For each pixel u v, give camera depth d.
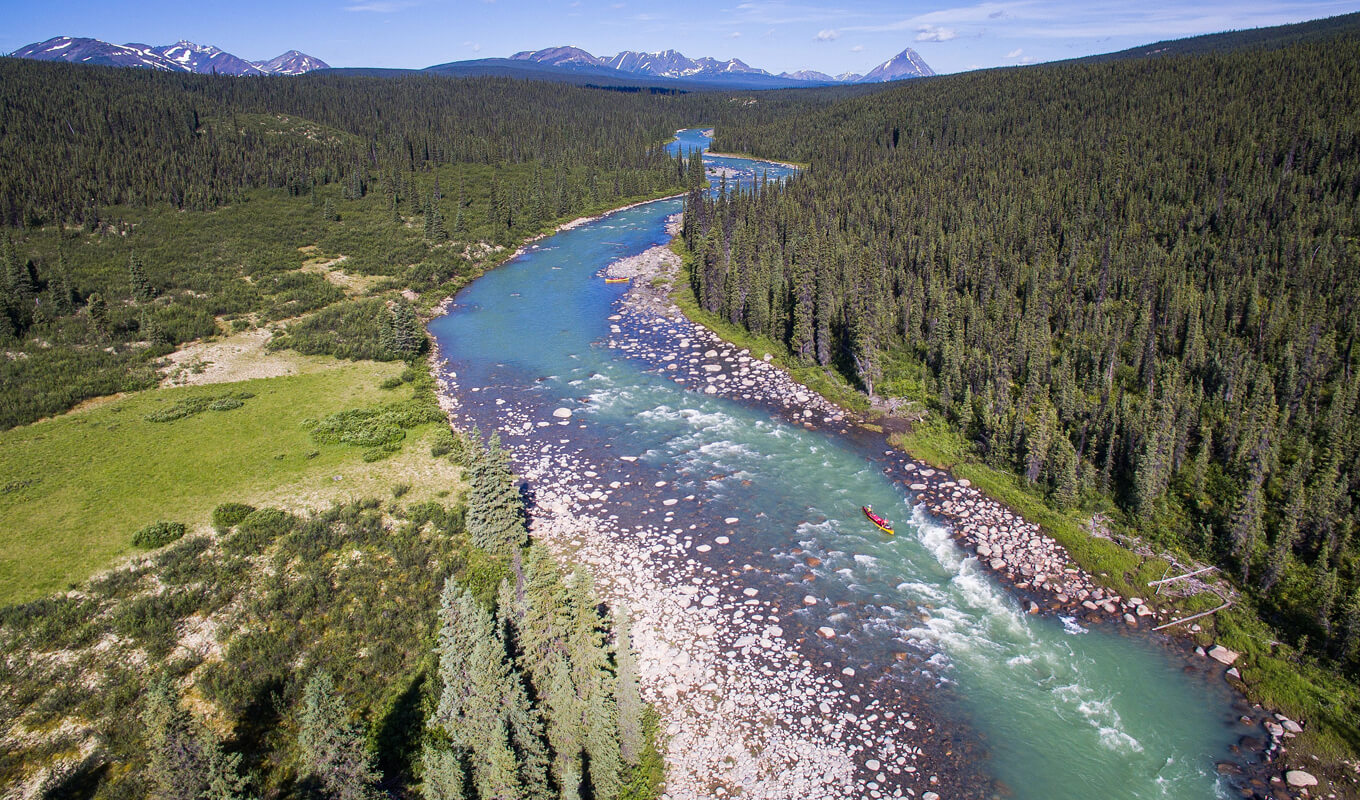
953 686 38.81
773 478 59.44
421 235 138.62
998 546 50.34
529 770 29.33
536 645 32.12
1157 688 38.81
